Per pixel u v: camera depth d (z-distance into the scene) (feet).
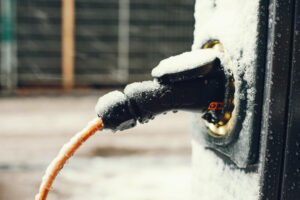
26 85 31.68
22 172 15.05
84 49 32.89
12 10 30.42
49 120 23.30
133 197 12.93
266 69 2.64
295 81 2.61
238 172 3.03
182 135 21.40
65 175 14.69
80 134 2.81
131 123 2.86
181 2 33.94
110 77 33.81
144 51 34.19
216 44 3.13
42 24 31.37
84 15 32.45
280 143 2.66
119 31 33.40
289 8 2.56
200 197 3.72
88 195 13.03
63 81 32.35
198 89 2.88
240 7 2.77
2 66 30.63
